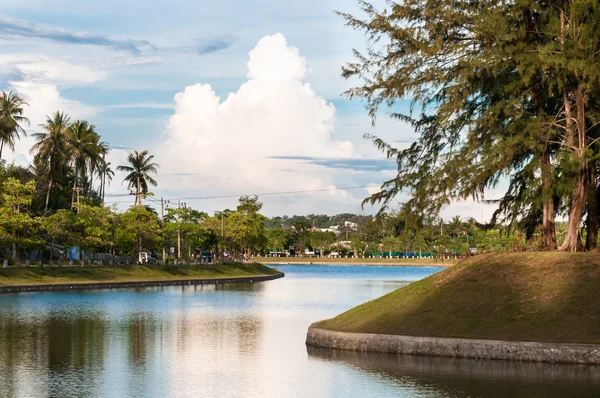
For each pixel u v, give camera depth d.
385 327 30.66
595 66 31.31
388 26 35.47
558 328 27.64
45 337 36.66
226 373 26.11
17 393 22.61
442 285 32.62
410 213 36.84
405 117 38.94
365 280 118.12
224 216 158.25
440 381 23.67
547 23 35.03
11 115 103.44
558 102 37.25
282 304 61.47
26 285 77.12
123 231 103.75
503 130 34.28
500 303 29.91
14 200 84.06
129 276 98.50
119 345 33.72
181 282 100.56
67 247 93.75
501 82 34.91
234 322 45.06
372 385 23.33
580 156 33.34
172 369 27.00
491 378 23.97
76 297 68.88
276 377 25.16
